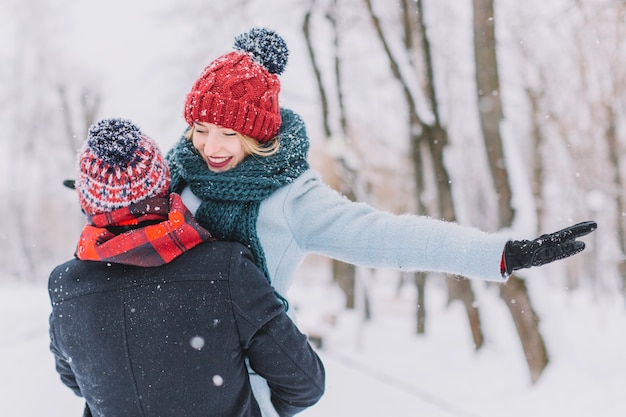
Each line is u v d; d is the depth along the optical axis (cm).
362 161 2167
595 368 873
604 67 1620
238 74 180
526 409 732
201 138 186
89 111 2408
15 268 3447
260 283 160
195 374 155
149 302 155
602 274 2339
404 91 1156
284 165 178
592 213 2328
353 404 591
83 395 169
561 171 2408
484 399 779
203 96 179
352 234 172
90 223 159
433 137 1152
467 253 160
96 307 157
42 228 4181
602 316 1497
